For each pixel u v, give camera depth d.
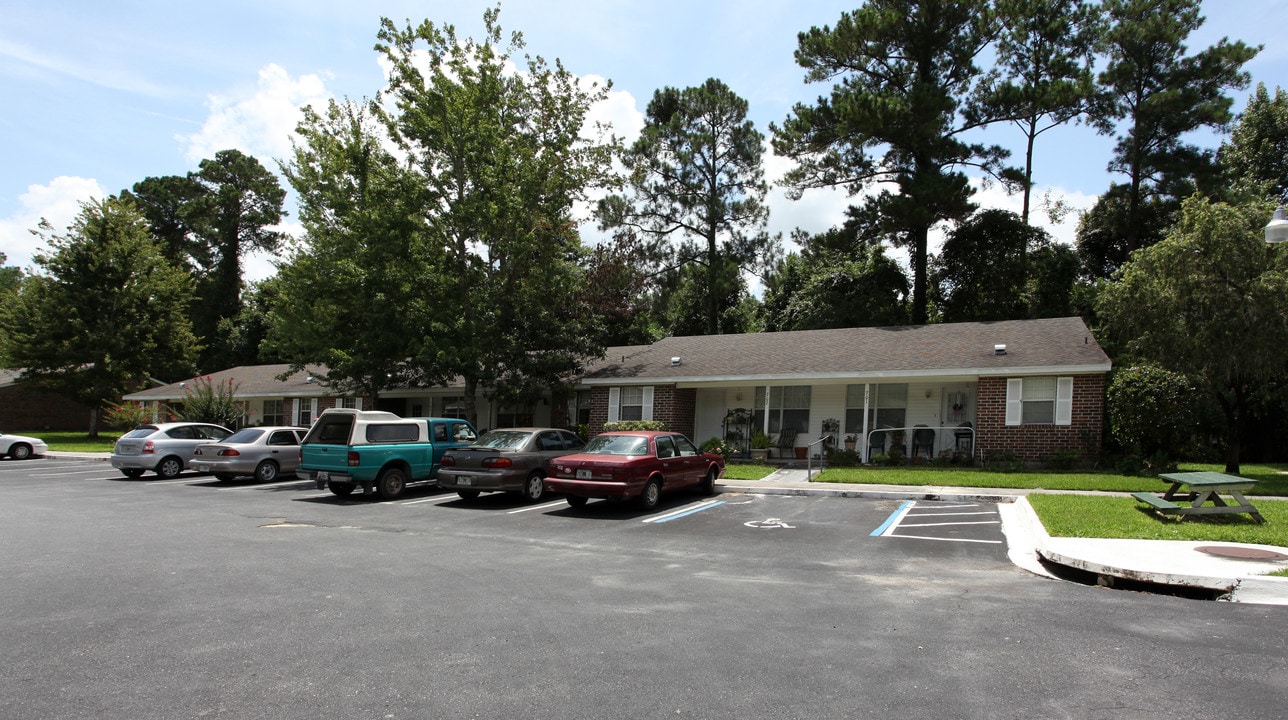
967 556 9.27
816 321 34.56
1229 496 13.16
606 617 6.32
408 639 5.66
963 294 34.19
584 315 26.17
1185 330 16.72
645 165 40.81
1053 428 18.41
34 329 37.66
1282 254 15.98
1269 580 6.99
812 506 13.88
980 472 17.61
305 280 24.16
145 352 39.53
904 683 4.75
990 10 32.06
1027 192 36.06
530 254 23.09
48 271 38.12
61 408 47.06
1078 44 33.38
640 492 13.27
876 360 20.84
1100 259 36.16
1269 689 4.65
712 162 41.62
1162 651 5.39
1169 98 30.95
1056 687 4.68
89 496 15.91
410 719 4.18
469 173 22.53
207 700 4.43
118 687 4.62
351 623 6.08
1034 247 33.28
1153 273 17.52
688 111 41.34
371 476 15.25
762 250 41.56
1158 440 18.73
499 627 6.00
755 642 5.62
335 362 22.77
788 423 23.56
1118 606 6.72
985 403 19.12
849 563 8.83
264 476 19.19
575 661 5.17
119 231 39.62
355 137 22.92
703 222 41.72
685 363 23.89
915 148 32.25
